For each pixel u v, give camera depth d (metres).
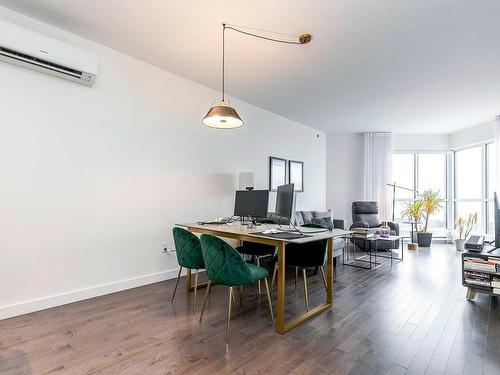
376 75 3.66
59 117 2.75
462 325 2.40
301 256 2.84
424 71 3.54
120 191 3.19
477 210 6.30
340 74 3.64
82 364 1.79
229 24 2.60
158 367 1.77
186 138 3.87
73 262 2.83
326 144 7.04
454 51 3.04
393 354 1.95
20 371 1.71
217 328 2.30
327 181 7.03
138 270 3.34
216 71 3.61
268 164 5.25
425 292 3.24
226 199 4.42
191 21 2.56
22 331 2.21
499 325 2.40
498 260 2.85
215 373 1.72
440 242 6.80
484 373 1.74
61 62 2.55
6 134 2.46
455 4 2.28
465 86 4.00
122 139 3.21
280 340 2.12
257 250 3.34
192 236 2.69
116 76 3.15
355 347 2.03
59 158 2.75
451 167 6.88
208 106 4.13
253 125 4.93
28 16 2.53
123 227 3.21
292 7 2.35
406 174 7.07
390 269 4.29
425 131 6.77
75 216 2.85
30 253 2.58
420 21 2.51
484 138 5.93
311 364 1.82
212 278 2.23
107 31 2.75
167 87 3.63
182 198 3.81
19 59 2.42
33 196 2.60
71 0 2.30
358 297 3.07
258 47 3.01
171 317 2.49
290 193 3.00
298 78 3.79
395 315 2.59
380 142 6.74
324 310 2.70
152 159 3.49
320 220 4.71
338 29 2.65
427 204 6.32
